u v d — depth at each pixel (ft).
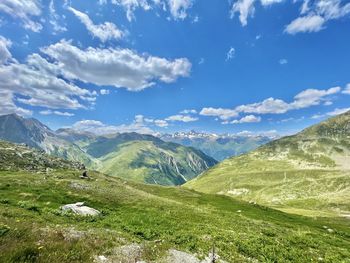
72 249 53.88
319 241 123.75
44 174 269.03
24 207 102.42
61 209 111.86
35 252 48.26
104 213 121.70
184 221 120.06
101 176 393.70
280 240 111.86
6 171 287.69
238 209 312.91
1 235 53.62
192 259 67.46
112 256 56.75
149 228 97.66
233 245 88.69
